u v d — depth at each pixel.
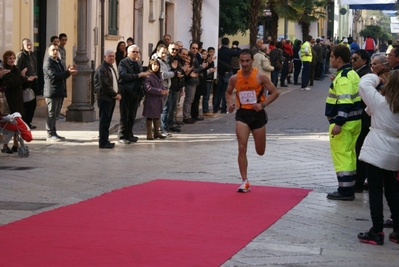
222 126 20.56
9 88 15.96
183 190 11.36
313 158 15.01
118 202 10.39
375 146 8.31
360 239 8.48
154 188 11.49
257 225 9.05
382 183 8.46
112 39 27.75
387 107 8.27
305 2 47.56
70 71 16.91
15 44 20.58
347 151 10.84
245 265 7.32
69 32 24.30
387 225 9.32
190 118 21.02
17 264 7.14
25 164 13.84
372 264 7.55
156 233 8.52
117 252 7.62
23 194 11.02
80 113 19.91
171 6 35.09
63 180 12.23
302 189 11.65
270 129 20.09
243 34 47.31
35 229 8.67
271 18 42.16
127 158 14.77
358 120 10.83
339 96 10.65
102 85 15.91
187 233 8.55
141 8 30.61
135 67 16.92
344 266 7.43
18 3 20.64
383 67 10.20
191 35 27.47
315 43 41.44
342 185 10.85
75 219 9.24
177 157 14.98
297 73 37.75
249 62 10.98
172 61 18.72
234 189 11.52
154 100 17.42
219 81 23.39
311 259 7.64
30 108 18.33
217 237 8.39
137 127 20.06
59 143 16.75
